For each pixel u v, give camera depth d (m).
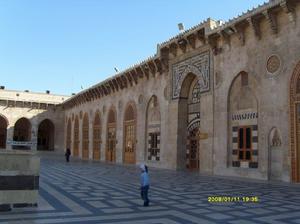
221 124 17.27
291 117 13.56
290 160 13.48
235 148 16.44
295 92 13.50
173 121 21.22
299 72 13.41
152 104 24.19
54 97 45.72
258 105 15.23
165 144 22.03
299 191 11.00
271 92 14.58
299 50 13.47
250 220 6.69
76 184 12.21
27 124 46.25
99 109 33.53
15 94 43.59
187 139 20.89
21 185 7.39
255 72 15.48
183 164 20.69
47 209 7.34
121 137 28.31
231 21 16.39
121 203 8.38
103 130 32.22
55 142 45.31
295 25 13.73
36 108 44.88
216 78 17.88
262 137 14.84
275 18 14.54
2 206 7.12
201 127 18.72
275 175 14.27
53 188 10.94
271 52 14.73
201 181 13.98
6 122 43.94
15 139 46.34
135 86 26.67
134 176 15.98
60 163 25.41
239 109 16.39
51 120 45.47
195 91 20.42
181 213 7.27
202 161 18.41
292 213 7.41
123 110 28.31
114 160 29.33
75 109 41.25
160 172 18.80
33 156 7.50
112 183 12.82
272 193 10.47
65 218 6.51
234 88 16.78
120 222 6.28
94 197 9.25
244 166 15.78
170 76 22.03
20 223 6.04
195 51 19.70
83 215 6.84
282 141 13.88
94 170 19.38
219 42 17.83
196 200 9.01
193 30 19.16
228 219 6.75
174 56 21.72
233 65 16.77
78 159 33.34
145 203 8.11
